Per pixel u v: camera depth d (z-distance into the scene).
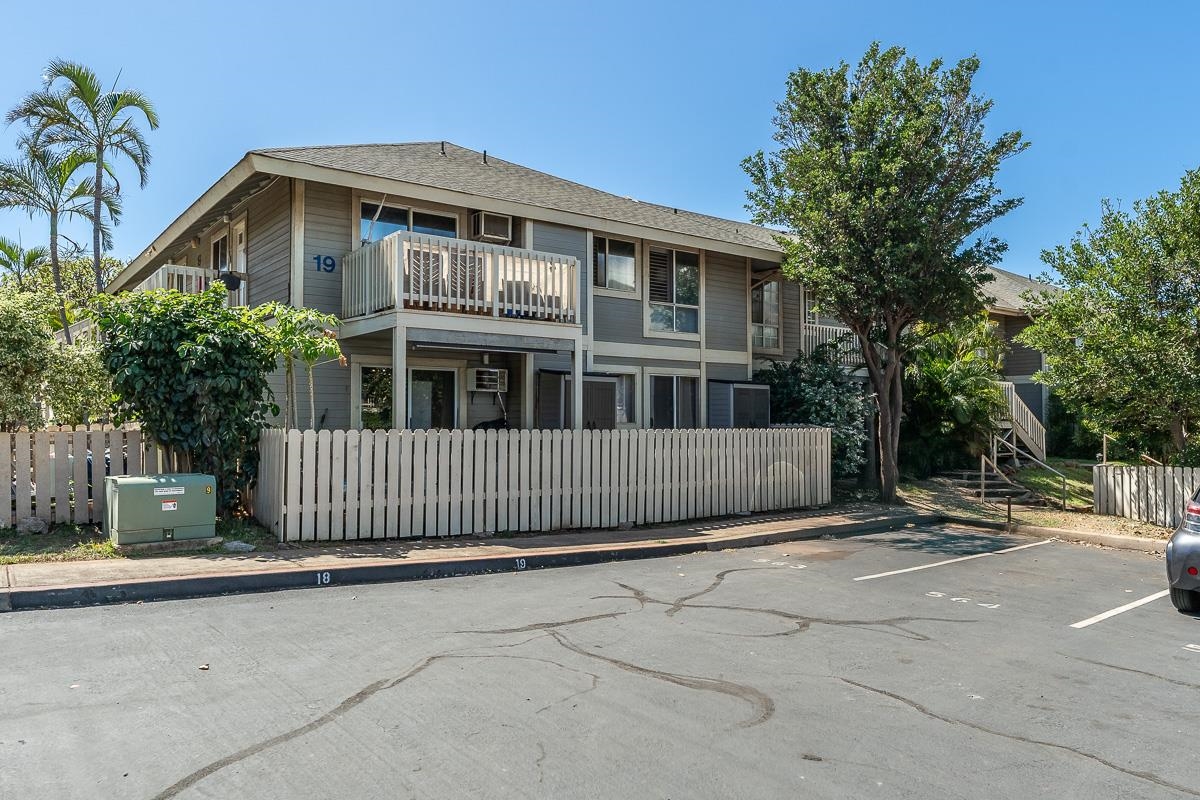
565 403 15.98
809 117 16.39
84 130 19.83
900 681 5.69
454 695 5.08
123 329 10.28
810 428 15.98
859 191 15.86
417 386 15.15
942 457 21.02
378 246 12.91
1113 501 15.63
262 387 10.91
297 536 9.91
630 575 9.41
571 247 16.39
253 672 5.43
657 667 5.81
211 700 4.89
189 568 8.20
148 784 3.77
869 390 21.41
